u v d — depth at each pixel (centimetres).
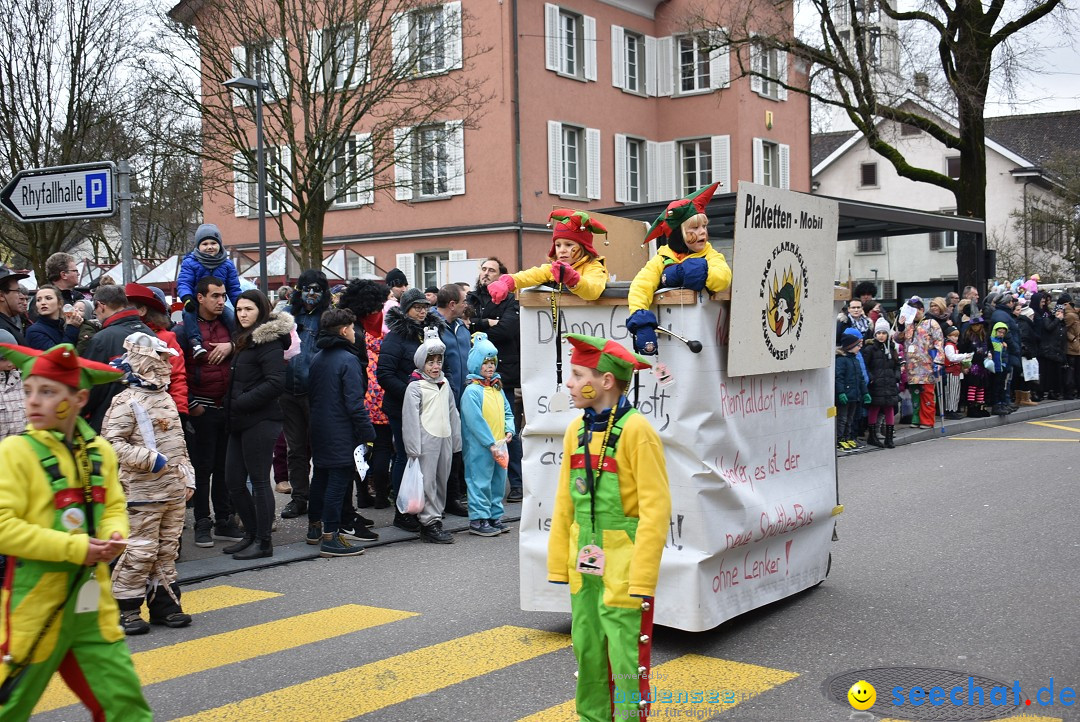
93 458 407
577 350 430
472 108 2673
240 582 777
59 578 389
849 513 1003
